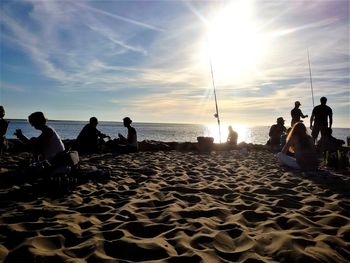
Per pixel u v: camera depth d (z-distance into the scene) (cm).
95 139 1056
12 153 1021
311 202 443
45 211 396
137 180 611
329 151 914
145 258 272
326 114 1009
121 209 404
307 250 278
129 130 1148
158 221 367
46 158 546
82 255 276
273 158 1018
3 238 309
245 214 389
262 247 289
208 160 948
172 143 1358
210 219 370
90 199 467
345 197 475
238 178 636
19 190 509
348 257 273
